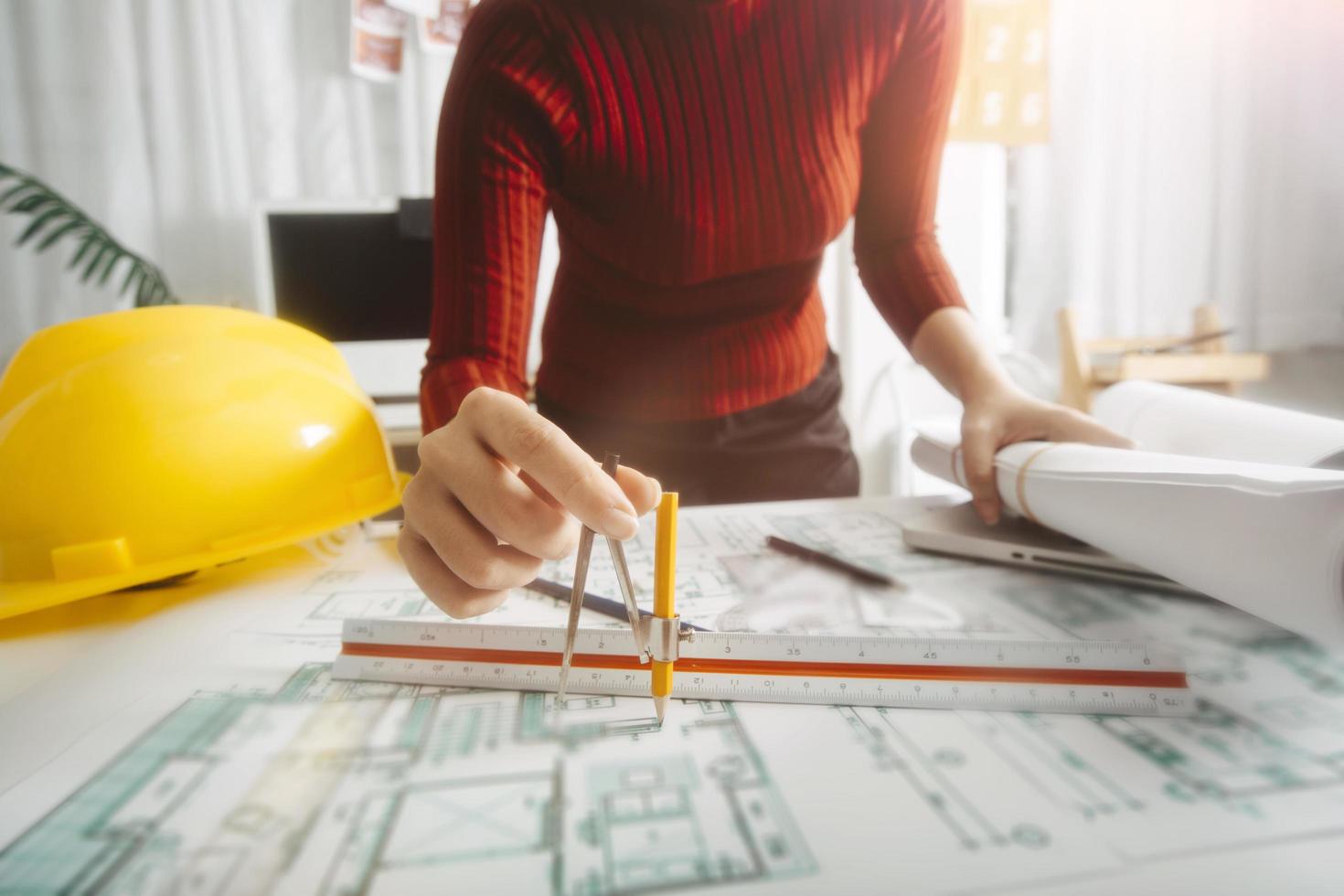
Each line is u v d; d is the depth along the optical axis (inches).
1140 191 74.2
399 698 14.6
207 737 13.1
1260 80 71.4
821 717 13.4
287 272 61.1
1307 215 72.7
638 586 21.0
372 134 69.9
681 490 33.5
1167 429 26.4
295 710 14.1
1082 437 22.8
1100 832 9.9
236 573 23.1
